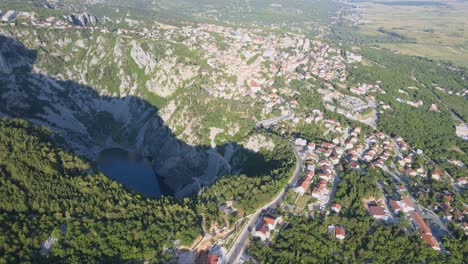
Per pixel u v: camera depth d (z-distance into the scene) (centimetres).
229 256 18300
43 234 16550
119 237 17462
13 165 18838
